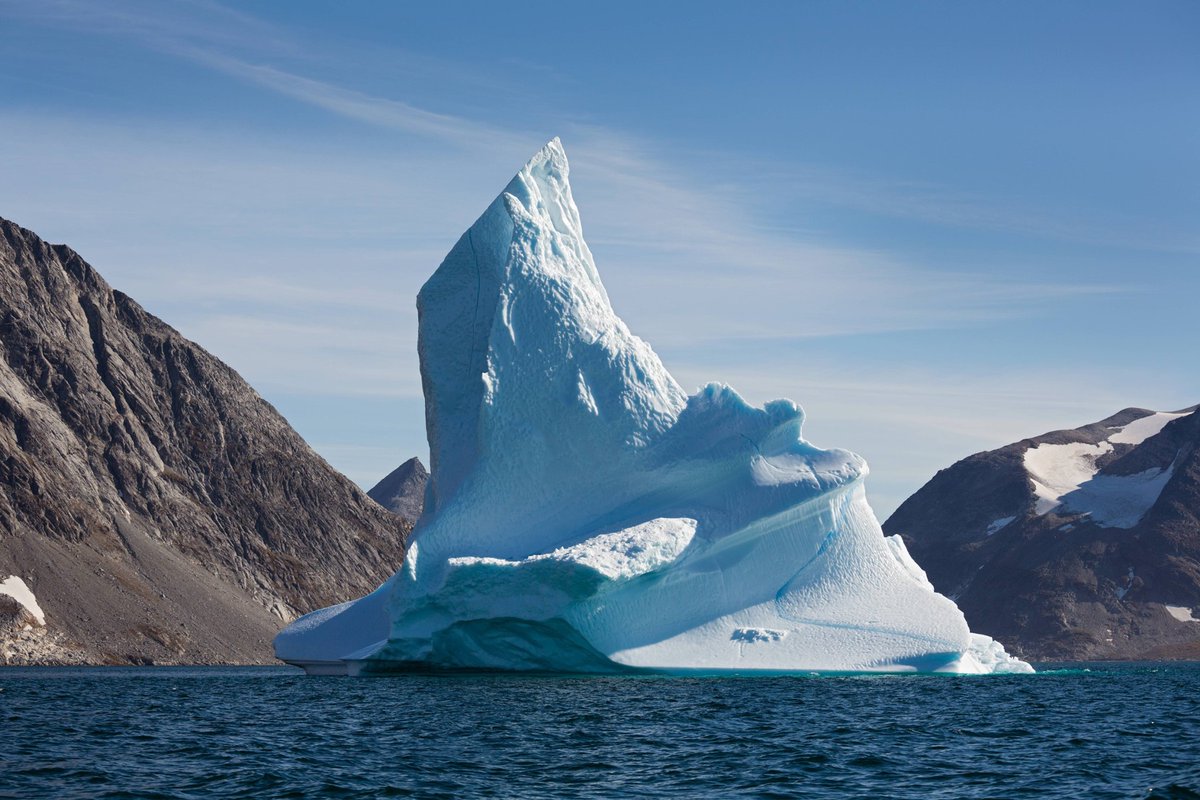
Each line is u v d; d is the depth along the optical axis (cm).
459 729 5750
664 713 6309
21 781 4381
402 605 8431
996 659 10106
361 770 4625
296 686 9112
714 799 4091
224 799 4072
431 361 9750
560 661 8512
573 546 7994
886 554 8544
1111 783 4375
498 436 8850
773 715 6262
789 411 8562
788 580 8369
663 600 8188
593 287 9725
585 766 4697
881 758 4906
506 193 9944
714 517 8356
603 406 8819
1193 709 7475
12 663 17950
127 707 7494
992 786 4325
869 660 8031
